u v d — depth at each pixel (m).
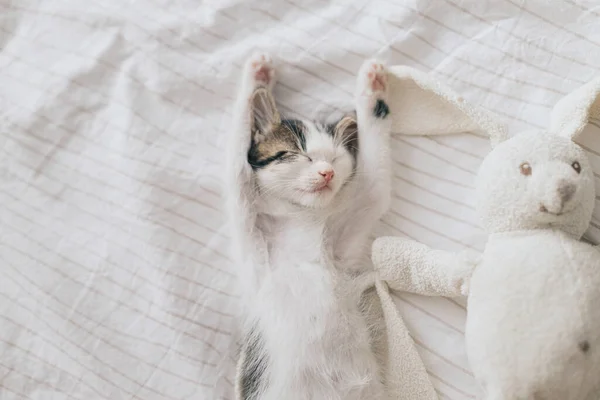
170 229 0.41
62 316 0.41
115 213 0.41
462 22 0.39
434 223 0.39
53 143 0.42
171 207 0.41
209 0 0.41
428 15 0.39
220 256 0.41
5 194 0.42
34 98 0.42
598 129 0.37
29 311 0.41
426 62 0.40
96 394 0.41
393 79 0.39
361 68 0.40
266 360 0.38
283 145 0.38
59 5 0.42
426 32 0.40
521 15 0.39
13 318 0.41
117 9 0.41
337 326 0.38
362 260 0.40
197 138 0.41
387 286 0.39
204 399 0.40
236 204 0.38
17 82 0.42
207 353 0.41
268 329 0.38
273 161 0.38
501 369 0.32
